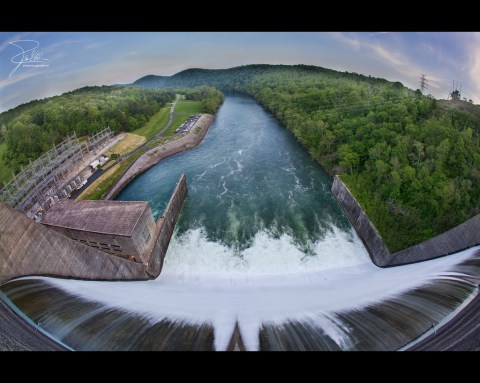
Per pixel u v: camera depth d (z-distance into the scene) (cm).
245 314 3525
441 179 5975
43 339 2836
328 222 6506
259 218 6656
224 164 9675
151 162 10081
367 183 6812
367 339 2919
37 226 3794
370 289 4066
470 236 4319
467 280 3406
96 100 15375
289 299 3994
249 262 5466
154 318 3381
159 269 5416
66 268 3991
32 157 9925
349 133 8644
